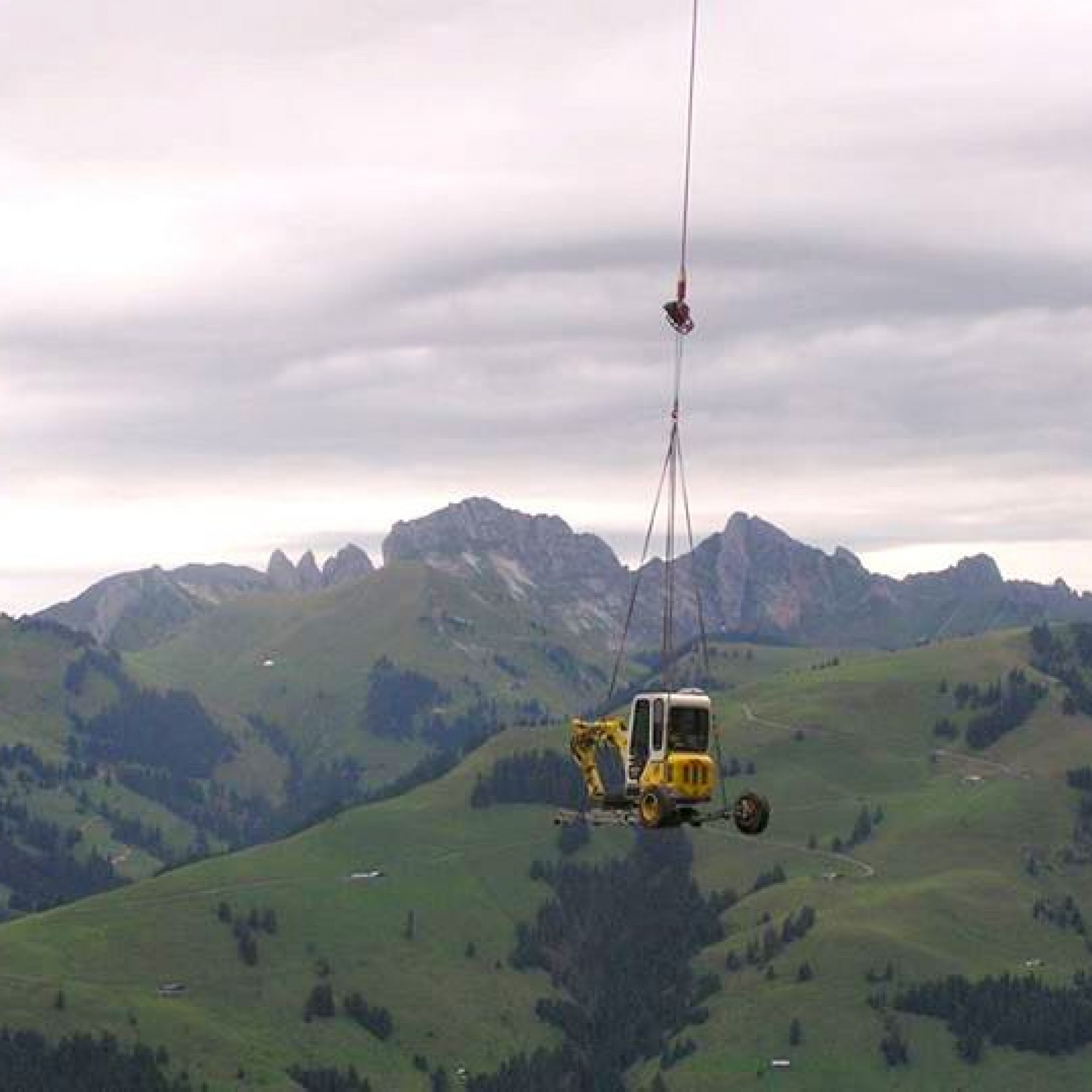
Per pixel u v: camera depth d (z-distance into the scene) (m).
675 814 65.50
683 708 66.19
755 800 62.81
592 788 69.06
